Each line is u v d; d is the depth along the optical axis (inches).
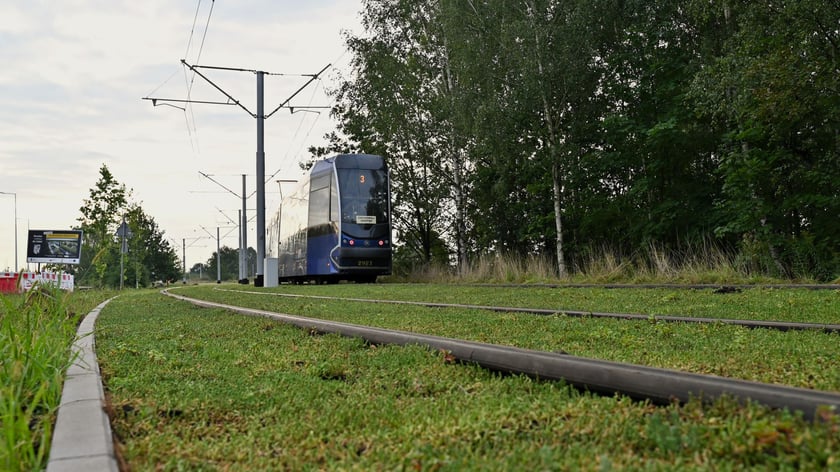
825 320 226.8
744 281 530.3
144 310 385.1
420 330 222.2
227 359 166.1
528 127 895.7
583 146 934.4
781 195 744.3
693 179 879.7
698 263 619.5
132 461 81.8
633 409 96.0
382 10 1152.8
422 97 1118.4
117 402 114.2
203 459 82.8
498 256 878.4
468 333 208.4
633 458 73.9
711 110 706.2
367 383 130.2
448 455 78.4
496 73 909.2
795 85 633.6
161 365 157.0
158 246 4087.1
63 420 96.6
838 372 122.0
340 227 898.1
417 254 1221.7
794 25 633.6
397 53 1144.8
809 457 66.4
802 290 378.9
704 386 93.7
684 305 307.7
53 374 129.3
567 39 833.5
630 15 885.8
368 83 1167.0
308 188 1013.8
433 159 1148.5
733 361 138.6
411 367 147.6
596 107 890.7
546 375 124.2
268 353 175.2
